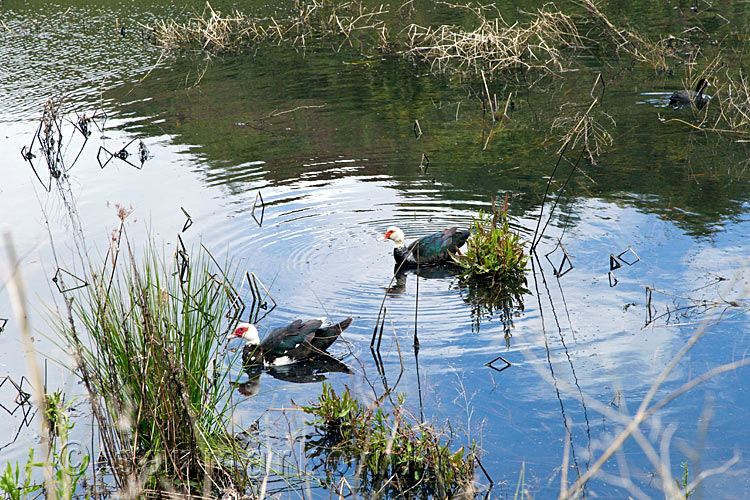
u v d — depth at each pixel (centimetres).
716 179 1403
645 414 471
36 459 761
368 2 3103
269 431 802
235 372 930
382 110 1939
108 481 718
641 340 922
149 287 808
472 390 844
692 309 980
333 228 1299
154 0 3206
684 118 1745
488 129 1761
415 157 1612
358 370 905
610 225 1245
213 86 2206
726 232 1187
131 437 711
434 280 1145
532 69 2253
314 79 2236
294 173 1552
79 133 1856
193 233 1282
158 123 1911
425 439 732
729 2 2711
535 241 1213
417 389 852
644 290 1041
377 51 2484
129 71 2347
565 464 536
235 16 2902
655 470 697
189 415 714
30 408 852
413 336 974
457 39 2428
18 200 1459
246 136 1791
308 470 736
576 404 807
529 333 962
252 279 1134
